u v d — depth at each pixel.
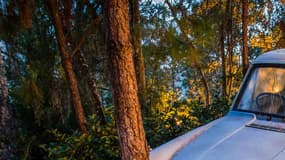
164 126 5.77
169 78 13.10
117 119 2.71
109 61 2.65
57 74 6.98
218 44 13.32
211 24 6.35
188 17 6.25
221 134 3.63
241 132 3.58
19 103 6.63
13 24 5.45
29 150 6.44
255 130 3.58
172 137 5.70
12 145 5.73
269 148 3.22
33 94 5.67
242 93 4.21
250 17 12.18
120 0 2.57
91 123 5.72
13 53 6.93
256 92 4.11
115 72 2.63
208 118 6.43
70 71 5.84
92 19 6.76
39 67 6.61
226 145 3.37
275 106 3.90
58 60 6.85
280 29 10.41
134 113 2.68
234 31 12.45
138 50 6.57
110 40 2.61
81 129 5.75
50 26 6.73
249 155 3.14
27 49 6.81
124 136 2.70
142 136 2.73
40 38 6.78
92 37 7.42
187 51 5.88
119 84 2.64
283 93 3.94
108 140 4.96
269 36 12.55
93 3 6.65
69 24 6.48
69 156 4.83
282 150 3.16
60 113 7.19
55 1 5.70
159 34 6.27
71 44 6.76
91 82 7.21
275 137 3.40
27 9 5.42
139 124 2.71
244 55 7.52
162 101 8.79
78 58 7.23
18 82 7.03
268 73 4.12
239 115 4.03
